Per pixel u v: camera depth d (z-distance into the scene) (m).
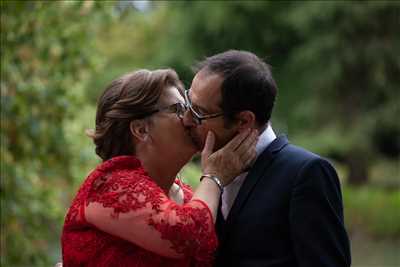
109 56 24.97
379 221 19.34
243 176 3.32
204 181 3.20
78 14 6.49
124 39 25.72
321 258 3.02
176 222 3.07
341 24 21.44
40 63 6.45
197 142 3.32
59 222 7.04
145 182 3.17
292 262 3.11
